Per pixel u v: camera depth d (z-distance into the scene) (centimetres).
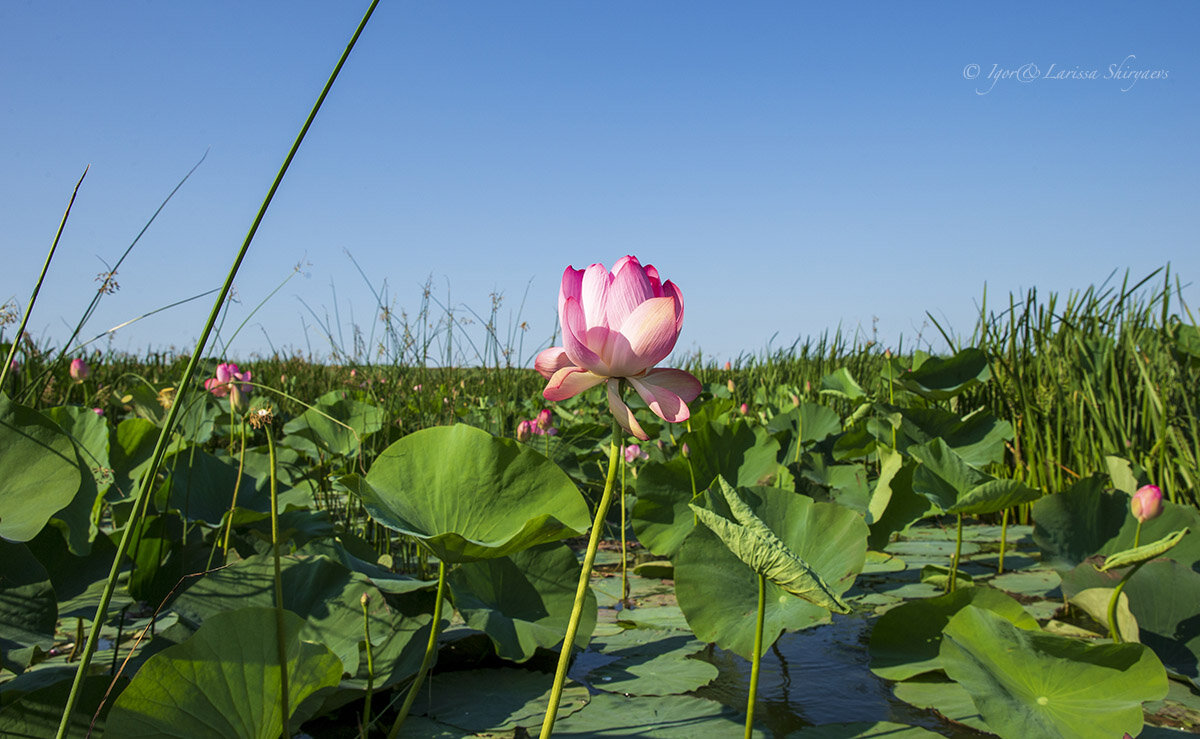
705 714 203
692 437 359
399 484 189
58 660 209
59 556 205
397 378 659
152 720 128
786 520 245
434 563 361
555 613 243
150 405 321
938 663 214
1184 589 243
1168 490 380
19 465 178
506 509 182
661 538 343
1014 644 199
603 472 532
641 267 152
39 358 405
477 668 237
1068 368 514
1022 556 405
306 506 311
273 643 142
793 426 546
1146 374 432
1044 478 502
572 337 140
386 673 193
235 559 226
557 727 193
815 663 251
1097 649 186
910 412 468
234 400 248
